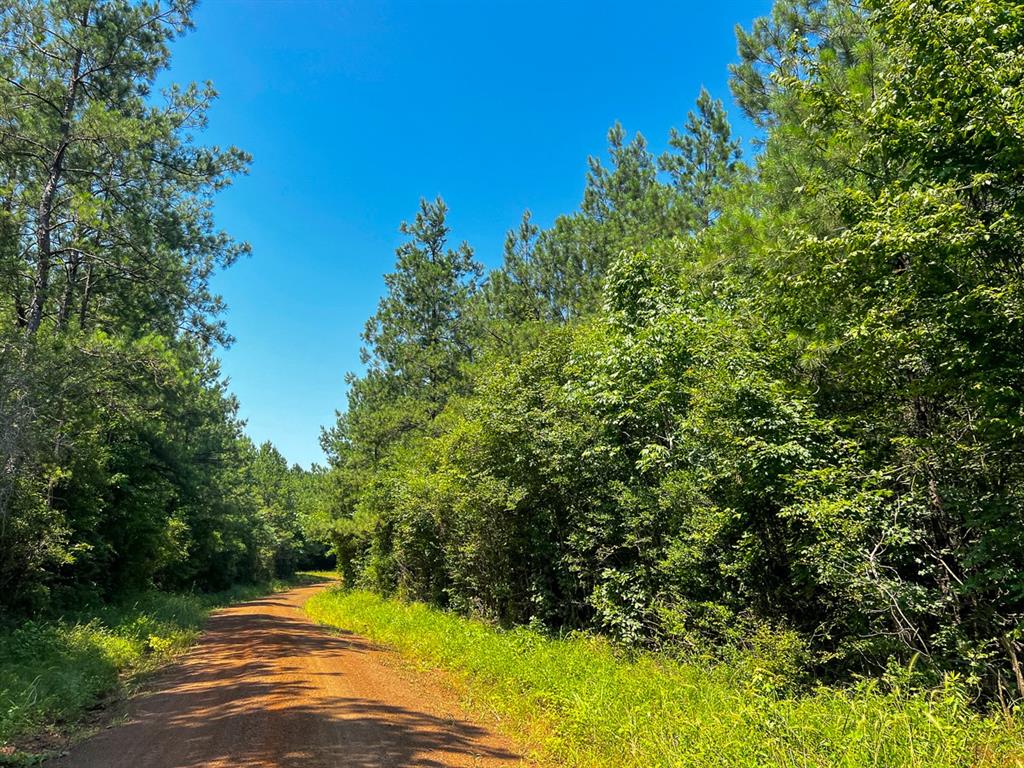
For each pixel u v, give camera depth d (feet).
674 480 30.73
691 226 55.31
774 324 29.60
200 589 123.13
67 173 54.24
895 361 23.56
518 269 77.46
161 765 18.69
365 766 18.30
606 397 34.17
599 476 38.63
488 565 51.65
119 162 53.42
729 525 27.99
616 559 38.29
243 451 160.66
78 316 63.72
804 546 25.09
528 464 42.16
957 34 19.07
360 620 66.85
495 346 72.69
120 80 54.60
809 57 26.61
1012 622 20.93
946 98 20.34
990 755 15.03
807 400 27.25
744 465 26.12
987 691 21.07
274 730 21.95
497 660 31.71
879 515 23.79
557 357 48.37
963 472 23.13
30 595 46.83
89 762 19.34
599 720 20.83
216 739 21.13
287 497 247.50
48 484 46.75
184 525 89.30
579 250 70.64
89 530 56.59
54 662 33.06
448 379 97.86
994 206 21.11
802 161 29.94
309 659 39.52
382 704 26.78
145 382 53.01
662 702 21.58
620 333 37.70
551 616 45.03
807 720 16.47
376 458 109.19
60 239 55.06
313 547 292.61
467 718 25.31
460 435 51.67
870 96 25.67
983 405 20.90
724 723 17.53
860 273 23.06
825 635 25.25
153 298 62.59
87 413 49.39
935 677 20.58
